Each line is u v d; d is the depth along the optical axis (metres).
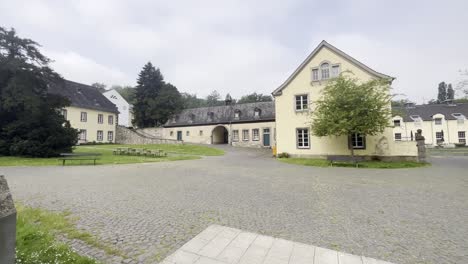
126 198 7.10
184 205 6.44
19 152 18.83
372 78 18.27
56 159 18.06
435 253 3.94
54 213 5.59
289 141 21.20
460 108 44.41
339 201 6.92
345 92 15.87
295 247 4.12
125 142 42.34
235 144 39.06
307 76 20.70
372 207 6.36
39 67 20.58
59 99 21.67
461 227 5.02
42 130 19.81
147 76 52.62
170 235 4.52
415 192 8.05
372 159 18.27
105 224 5.02
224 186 8.91
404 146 17.48
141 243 4.18
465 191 8.17
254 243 4.25
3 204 2.76
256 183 9.53
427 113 45.94
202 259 3.69
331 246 4.16
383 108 16.20
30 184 9.00
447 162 17.41
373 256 3.84
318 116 17.14
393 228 4.96
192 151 27.69
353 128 15.38
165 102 50.22
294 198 7.23
